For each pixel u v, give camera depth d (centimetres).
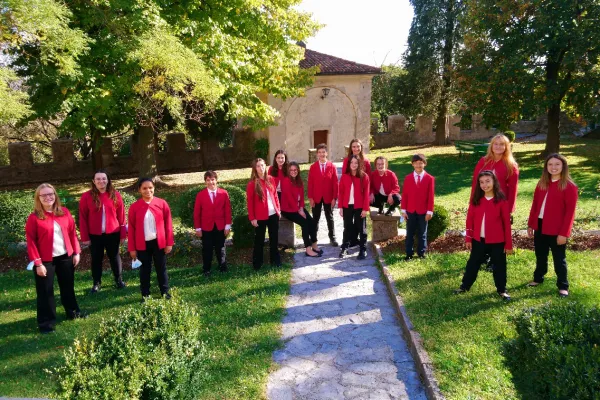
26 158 2033
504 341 416
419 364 469
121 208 709
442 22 2594
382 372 474
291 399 433
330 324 582
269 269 775
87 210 691
